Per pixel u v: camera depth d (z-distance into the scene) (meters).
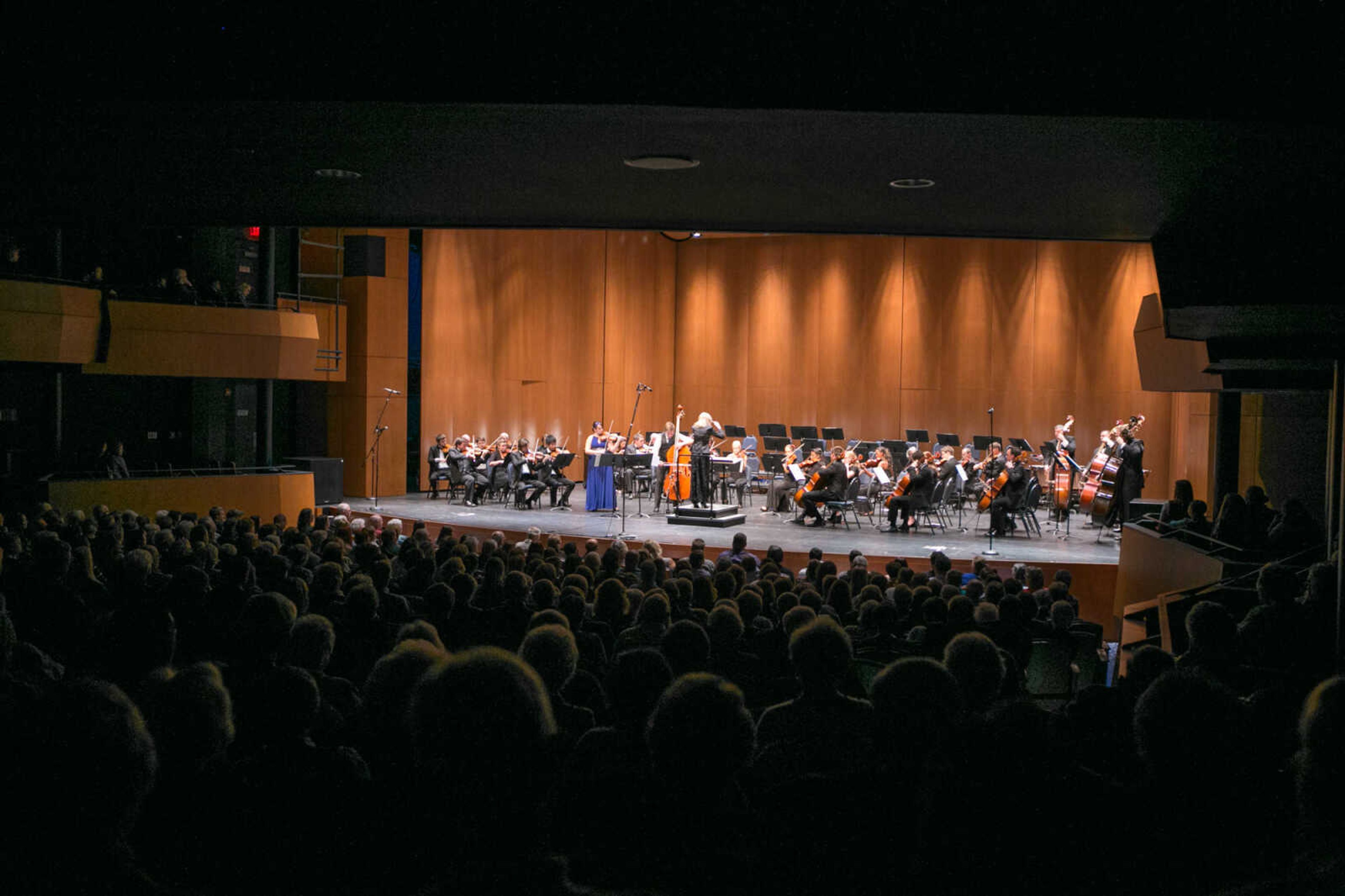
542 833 1.70
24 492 14.14
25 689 3.07
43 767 1.60
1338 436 7.79
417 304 23.00
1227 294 7.12
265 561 6.79
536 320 24.52
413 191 7.04
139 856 2.15
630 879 1.97
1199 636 4.04
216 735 2.23
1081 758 2.96
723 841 2.02
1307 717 1.80
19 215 8.02
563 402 24.92
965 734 2.24
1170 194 6.46
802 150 5.68
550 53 4.80
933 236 8.19
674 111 4.93
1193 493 14.00
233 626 4.35
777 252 25.31
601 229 8.23
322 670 3.69
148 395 19.11
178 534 8.98
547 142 5.63
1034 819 2.16
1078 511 20.86
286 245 20.92
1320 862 1.74
